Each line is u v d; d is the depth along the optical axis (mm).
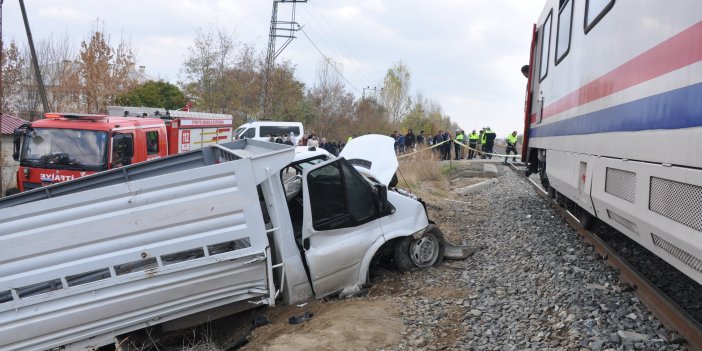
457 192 16234
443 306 5879
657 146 4043
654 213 4090
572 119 7379
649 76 4270
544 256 7352
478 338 4953
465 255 7977
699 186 3344
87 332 4992
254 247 5250
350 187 6559
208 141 17469
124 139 11375
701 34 3340
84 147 10875
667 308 4758
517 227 9734
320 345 4918
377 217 6793
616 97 5184
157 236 4949
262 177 5441
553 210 11305
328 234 6344
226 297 5387
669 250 4066
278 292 6000
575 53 7324
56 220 4688
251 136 25406
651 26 4270
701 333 4156
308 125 43469
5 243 4598
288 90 42312
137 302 5031
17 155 11172
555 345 4543
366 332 5180
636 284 5566
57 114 11438
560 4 8836
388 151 7832
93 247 4805
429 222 7734
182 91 39375
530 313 5395
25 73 26703
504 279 6684
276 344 5023
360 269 6637
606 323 4785
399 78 63344
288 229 5977
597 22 6102
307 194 6102
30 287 4832
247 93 40094
